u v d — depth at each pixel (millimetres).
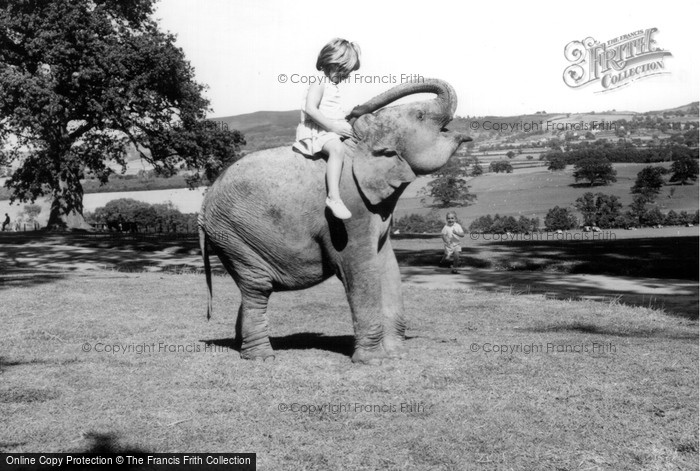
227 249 7715
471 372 7219
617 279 17641
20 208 68375
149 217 51000
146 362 7590
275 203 7430
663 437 5523
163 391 6562
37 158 47000
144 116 42844
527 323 10320
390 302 7965
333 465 4965
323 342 8812
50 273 17250
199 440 5395
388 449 5242
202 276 16594
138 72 41844
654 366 7562
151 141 43125
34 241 33281
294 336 9289
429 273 19375
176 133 42656
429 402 6270
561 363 7652
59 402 6238
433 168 7594
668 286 16156
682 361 7820
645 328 10141
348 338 9109
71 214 47750
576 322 10438
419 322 10305
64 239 34250
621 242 24547
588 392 6605
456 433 5531
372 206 7535
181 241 32812
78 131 45031
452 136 7695
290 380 6895
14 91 38969
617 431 5629
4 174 49375
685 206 35688
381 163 7461
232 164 7742
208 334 9219
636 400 6363
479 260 21500
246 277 7715
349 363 7562
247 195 7500
